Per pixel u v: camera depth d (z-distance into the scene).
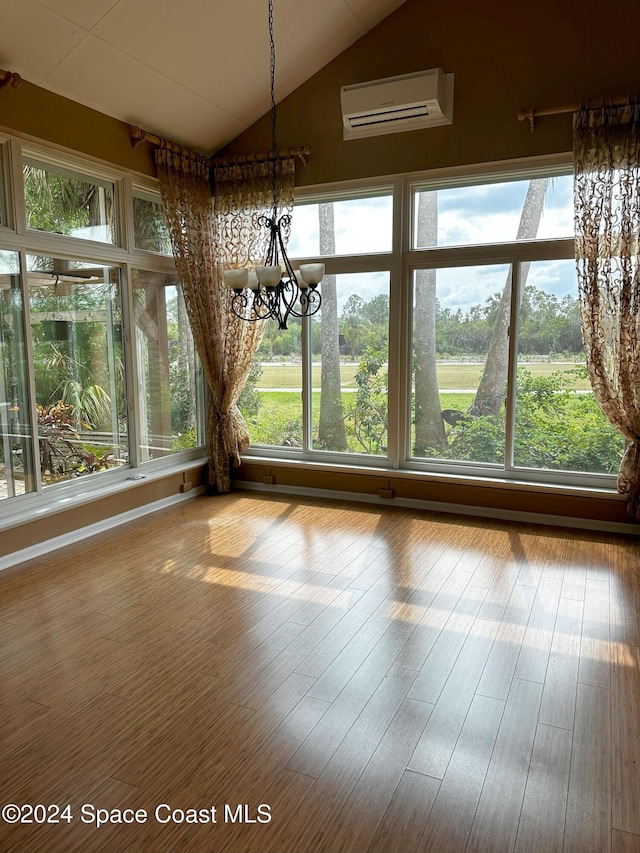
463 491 4.64
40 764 1.97
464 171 4.38
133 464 4.68
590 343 3.95
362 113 4.34
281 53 4.23
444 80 4.25
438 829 1.70
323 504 4.99
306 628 2.87
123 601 3.17
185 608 3.09
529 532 4.23
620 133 3.81
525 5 4.00
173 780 1.89
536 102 4.06
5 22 3.07
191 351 5.29
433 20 4.25
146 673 2.50
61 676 2.47
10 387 3.67
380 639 2.77
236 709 2.25
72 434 4.13
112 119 4.13
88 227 4.16
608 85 3.88
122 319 4.51
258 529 4.34
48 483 3.96
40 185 3.78
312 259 4.99
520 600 3.15
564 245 4.17
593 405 4.25
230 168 5.00
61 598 3.21
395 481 4.89
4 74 3.26
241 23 3.78
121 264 4.43
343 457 5.12
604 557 3.75
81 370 4.18
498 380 4.52
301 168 4.83
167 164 4.56
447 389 4.70
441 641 2.74
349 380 5.04
